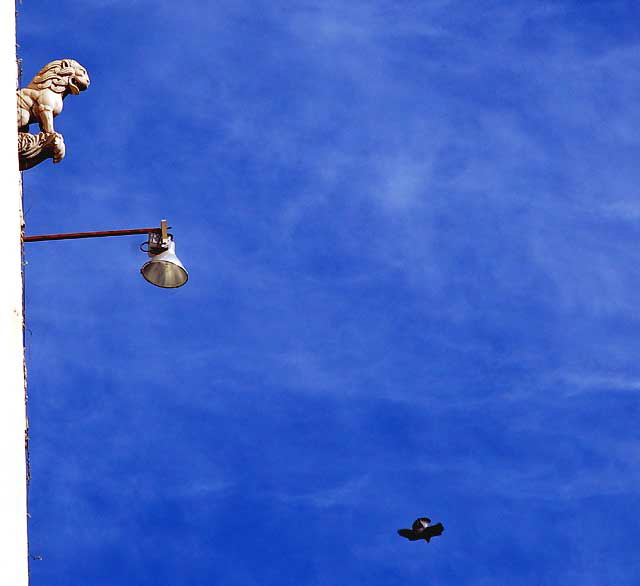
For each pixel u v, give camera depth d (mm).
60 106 36750
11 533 26875
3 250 29078
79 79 37406
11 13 32125
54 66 37344
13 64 31750
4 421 27594
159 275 40438
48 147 35812
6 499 27031
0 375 27906
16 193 30188
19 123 36094
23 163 35719
